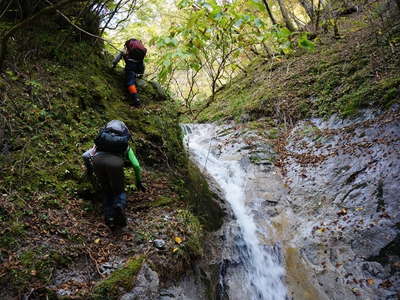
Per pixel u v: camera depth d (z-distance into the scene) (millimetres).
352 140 7117
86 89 5438
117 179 4023
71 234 3803
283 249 5816
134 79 6035
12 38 5117
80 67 5773
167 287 3816
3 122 4250
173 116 6281
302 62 11438
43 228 3707
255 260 5527
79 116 5102
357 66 9125
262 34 3977
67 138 4746
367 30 10922
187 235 4418
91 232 3971
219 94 13203
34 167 4191
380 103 7316
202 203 5645
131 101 6020
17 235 3498
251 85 12203
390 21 10000
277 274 5500
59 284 3303
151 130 5668
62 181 4301
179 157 5891
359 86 8391
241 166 7824
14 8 5375
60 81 5258
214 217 5652
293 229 6133
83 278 3447
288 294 5203
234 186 7199
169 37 3830
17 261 3277
